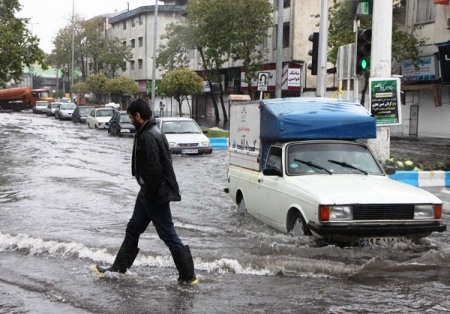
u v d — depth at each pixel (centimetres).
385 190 750
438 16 2972
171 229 605
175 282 616
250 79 4212
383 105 1375
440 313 533
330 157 850
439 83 3023
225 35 4053
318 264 670
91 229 891
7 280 614
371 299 570
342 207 711
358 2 1325
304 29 4072
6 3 3167
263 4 3984
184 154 2225
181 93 4572
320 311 534
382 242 761
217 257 712
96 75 6750
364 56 1322
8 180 1452
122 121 3222
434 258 707
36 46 3231
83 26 7719
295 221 792
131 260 636
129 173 1642
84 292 577
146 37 6919
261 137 905
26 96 7744
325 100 931
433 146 2584
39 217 979
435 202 740
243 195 984
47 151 2300
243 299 565
